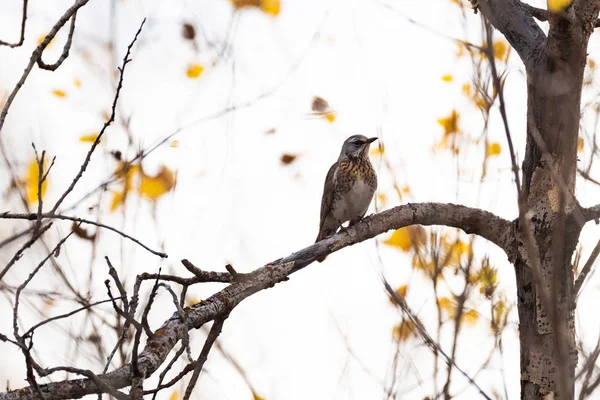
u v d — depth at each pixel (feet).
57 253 24.79
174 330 28.73
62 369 22.88
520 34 32.22
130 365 25.57
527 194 31.09
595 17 29.14
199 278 30.68
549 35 29.89
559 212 21.31
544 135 30.58
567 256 30.78
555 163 30.45
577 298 28.14
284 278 33.14
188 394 29.73
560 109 30.30
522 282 31.50
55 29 25.35
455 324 34.99
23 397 24.75
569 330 30.09
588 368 24.47
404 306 35.99
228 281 31.78
